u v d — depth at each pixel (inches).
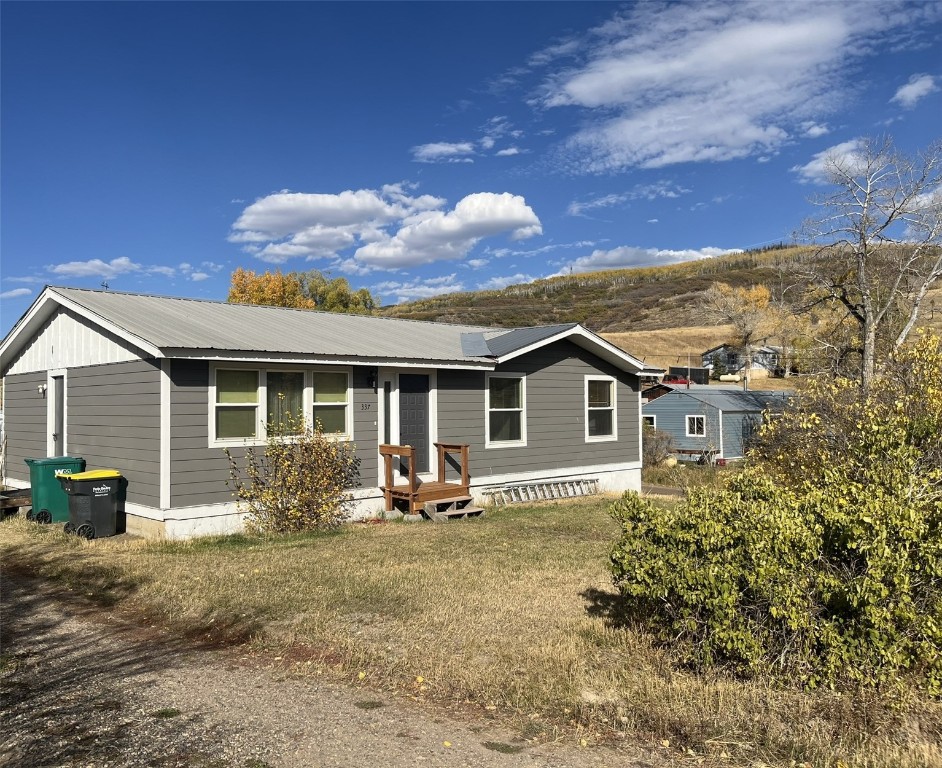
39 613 290.2
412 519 523.2
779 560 205.6
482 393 622.8
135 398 455.5
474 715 191.8
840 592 200.1
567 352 693.9
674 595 226.7
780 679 203.8
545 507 609.3
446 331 719.7
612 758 168.6
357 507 524.1
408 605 288.5
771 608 202.1
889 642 195.5
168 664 231.0
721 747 172.9
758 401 1332.4
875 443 274.2
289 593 304.8
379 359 515.8
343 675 219.8
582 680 211.9
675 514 230.7
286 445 478.3
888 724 181.6
